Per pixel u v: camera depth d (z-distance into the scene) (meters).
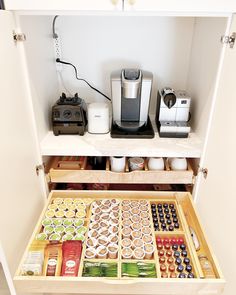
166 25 1.33
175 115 1.27
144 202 1.21
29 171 1.06
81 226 1.07
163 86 1.49
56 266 0.91
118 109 1.26
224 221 0.97
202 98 1.18
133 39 1.36
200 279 0.86
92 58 1.41
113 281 0.85
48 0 0.85
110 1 0.85
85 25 1.33
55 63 1.40
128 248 0.99
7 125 0.85
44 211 1.13
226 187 0.95
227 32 0.94
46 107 1.25
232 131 0.91
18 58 0.94
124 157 1.21
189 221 1.19
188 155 1.16
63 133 1.25
